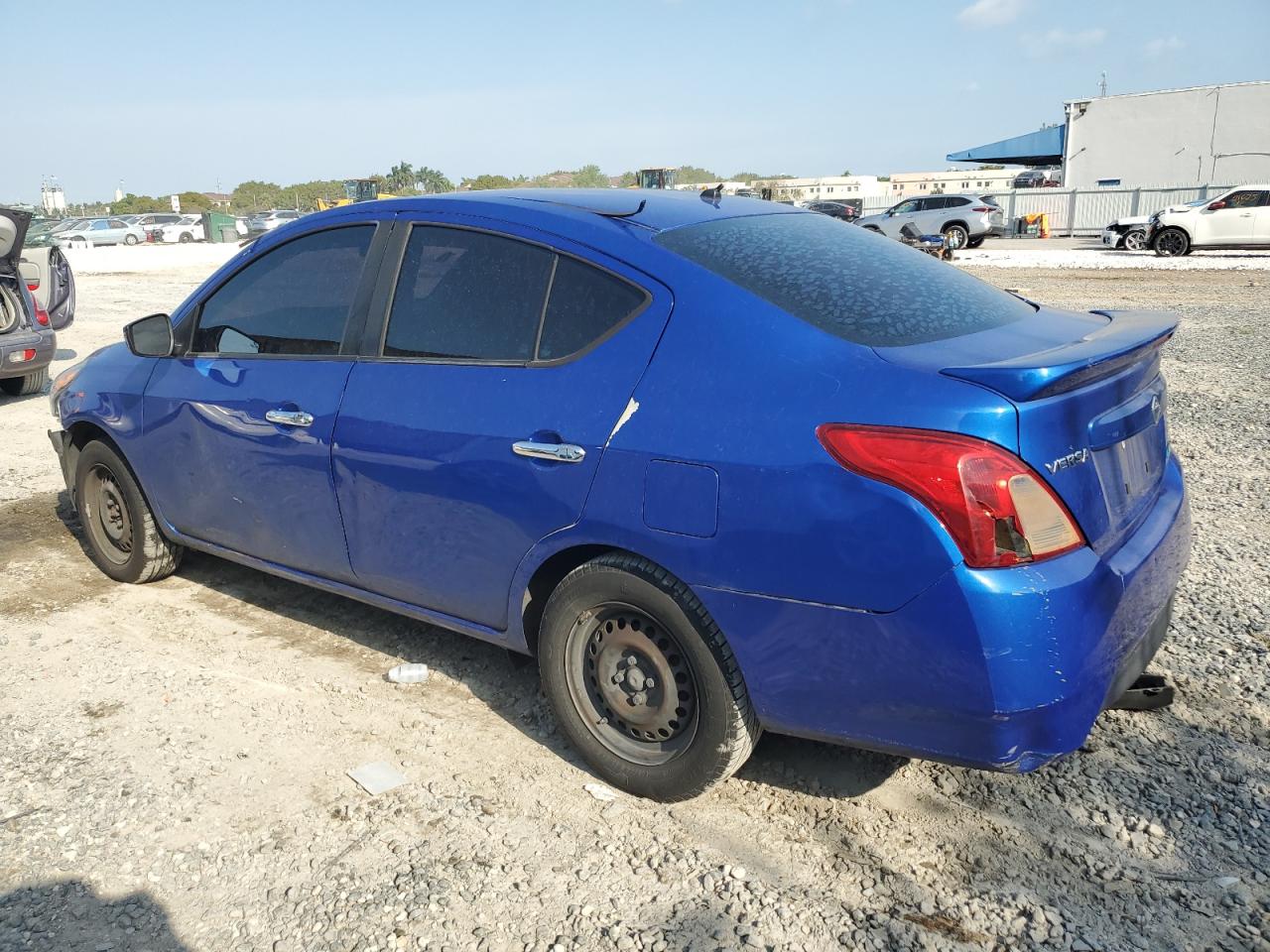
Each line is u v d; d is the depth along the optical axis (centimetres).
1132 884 260
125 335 429
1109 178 4084
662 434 271
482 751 329
